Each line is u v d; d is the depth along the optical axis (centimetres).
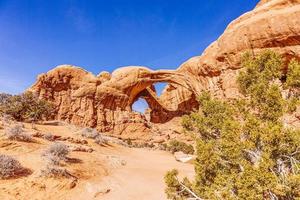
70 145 1903
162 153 3069
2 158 1234
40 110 2873
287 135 684
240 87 1126
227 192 689
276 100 877
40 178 1241
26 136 1720
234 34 3055
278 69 1058
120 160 1970
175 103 5381
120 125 4528
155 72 4728
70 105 4469
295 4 2686
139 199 1276
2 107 2770
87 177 1438
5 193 1070
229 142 760
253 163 779
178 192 937
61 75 4569
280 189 608
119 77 4806
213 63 3459
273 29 2627
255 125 738
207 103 1232
